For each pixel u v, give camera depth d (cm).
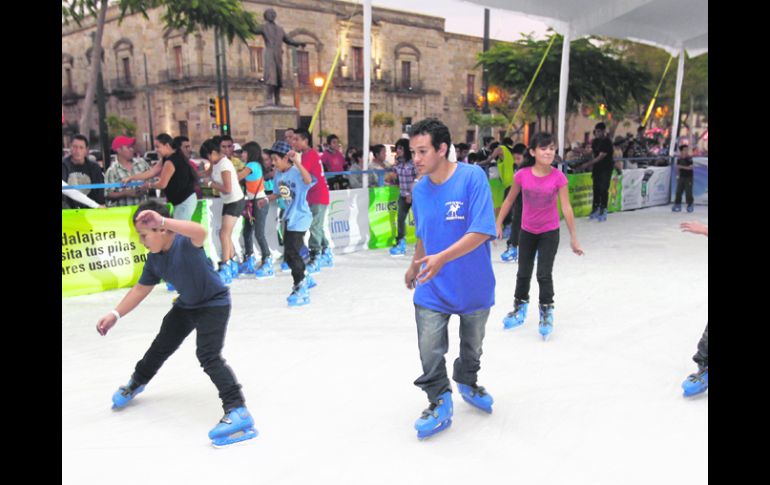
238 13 2380
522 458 299
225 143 843
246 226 754
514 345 474
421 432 315
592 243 962
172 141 646
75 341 495
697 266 777
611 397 372
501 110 3170
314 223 745
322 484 277
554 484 275
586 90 2430
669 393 378
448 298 311
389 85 3522
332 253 862
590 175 1317
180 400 377
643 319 543
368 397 377
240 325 537
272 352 464
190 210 657
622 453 302
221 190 684
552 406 360
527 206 485
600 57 2453
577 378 405
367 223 945
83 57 3491
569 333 504
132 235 693
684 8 1305
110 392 390
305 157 725
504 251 913
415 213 324
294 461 298
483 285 315
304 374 417
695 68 3428
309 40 3159
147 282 335
